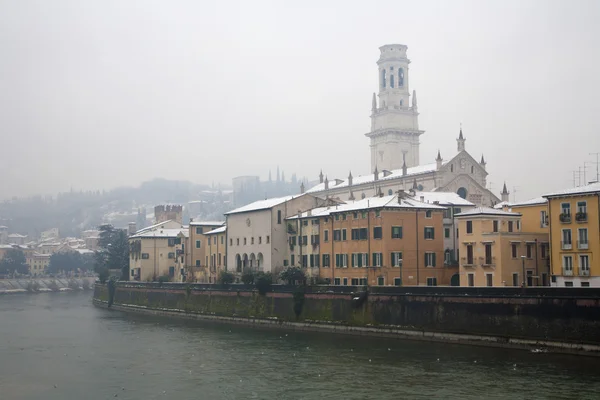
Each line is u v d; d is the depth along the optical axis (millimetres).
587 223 100438
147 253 197125
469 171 180250
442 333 96438
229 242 165750
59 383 79938
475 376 74188
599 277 98688
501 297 90188
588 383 69188
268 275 130250
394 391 70125
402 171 193875
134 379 81188
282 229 148625
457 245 130250
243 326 128375
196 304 149125
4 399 73125
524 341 87000
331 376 78188
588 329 81250
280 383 76062
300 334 112812
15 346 108250
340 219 129375
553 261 104375
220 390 74125
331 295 114688
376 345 96500
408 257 120000
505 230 113750
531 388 68188
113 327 133500
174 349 101750
